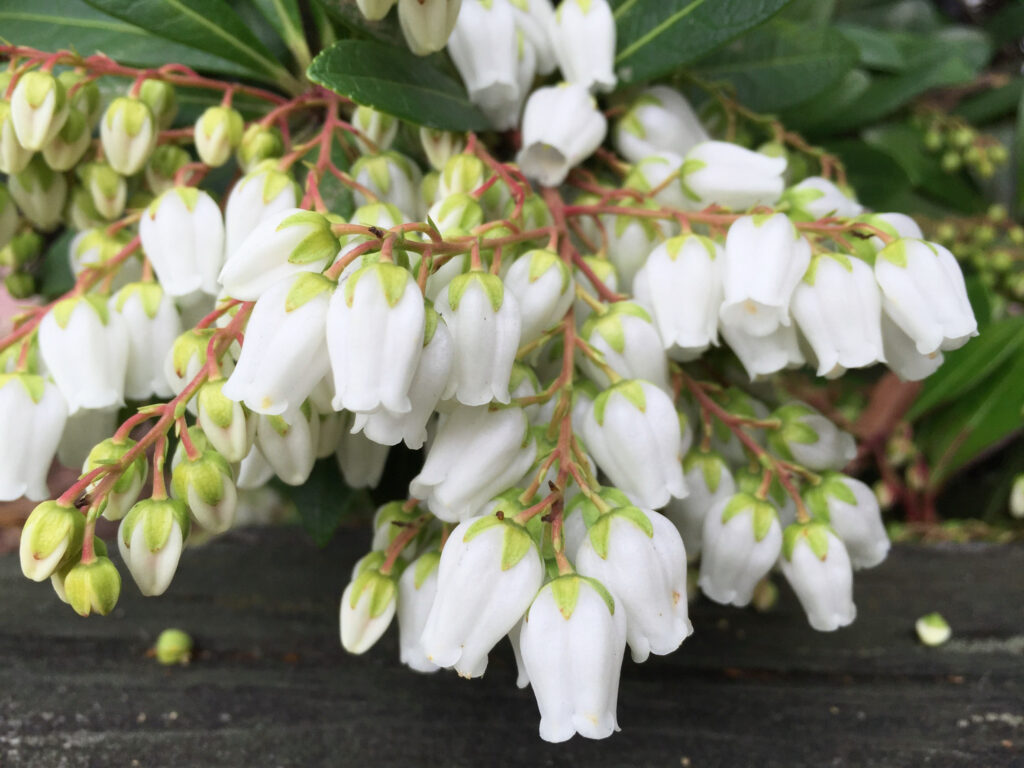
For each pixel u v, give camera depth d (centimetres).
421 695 13
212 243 11
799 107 15
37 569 10
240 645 13
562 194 13
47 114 11
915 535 16
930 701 12
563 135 12
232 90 12
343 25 13
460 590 10
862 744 12
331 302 10
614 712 10
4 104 11
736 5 12
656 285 11
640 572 10
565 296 11
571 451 10
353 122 12
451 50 12
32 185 12
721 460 12
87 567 10
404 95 12
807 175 14
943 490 19
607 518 10
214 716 12
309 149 12
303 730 12
